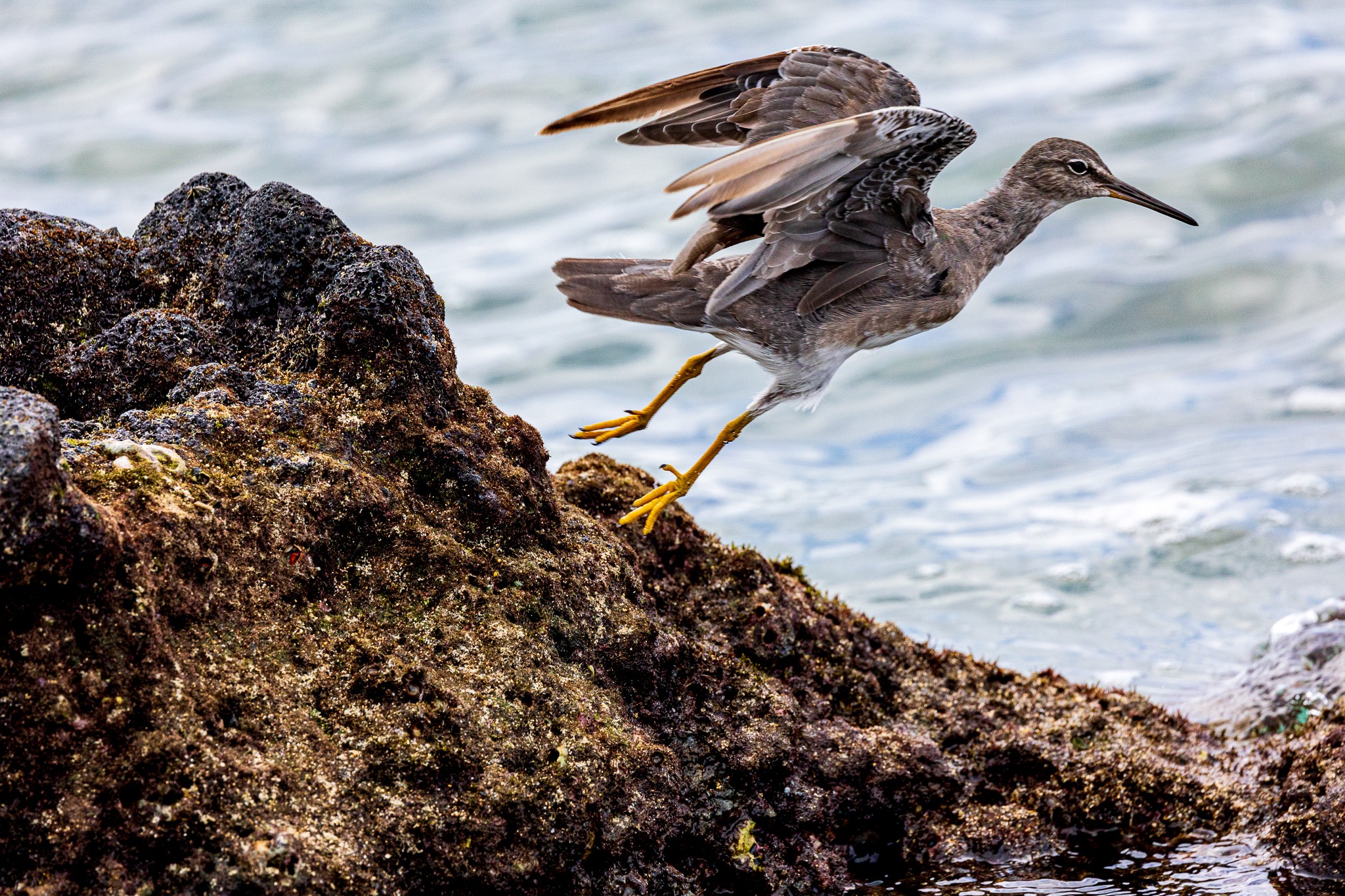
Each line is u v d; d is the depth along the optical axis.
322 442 9.47
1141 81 31.25
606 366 22.81
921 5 35.97
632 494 11.62
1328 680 13.36
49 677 7.46
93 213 25.66
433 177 28.08
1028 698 11.98
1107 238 26.27
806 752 10.23
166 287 10.95
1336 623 14.40
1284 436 20.16
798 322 11.84
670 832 9.36
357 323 9.87
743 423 11.90
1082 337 23.59
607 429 12.31
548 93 30.92
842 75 11.19
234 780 7.80
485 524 9.82
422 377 10.00
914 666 11.85
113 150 28.58
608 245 25.14
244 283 10.50
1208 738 12.37
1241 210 26.30
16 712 7.36
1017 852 10.76
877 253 11.77
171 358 9.92
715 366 22.97
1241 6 36.56
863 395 22.56
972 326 24.16
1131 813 11.13
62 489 7.44
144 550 7.98
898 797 10.68
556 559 10.02
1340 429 20.16
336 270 10.33
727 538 18.22
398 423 9.77
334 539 9.14
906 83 11.23
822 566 17.55
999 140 28.25
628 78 31.08
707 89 11.70
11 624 7.41
